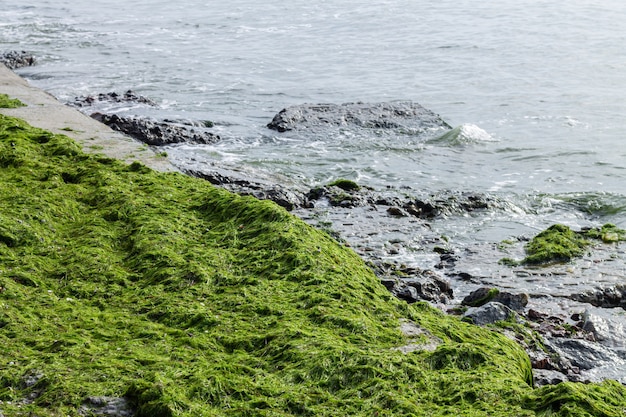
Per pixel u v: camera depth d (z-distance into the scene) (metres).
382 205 13.98
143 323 7.06
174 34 32.81
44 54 27.08
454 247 12.41
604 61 27.12
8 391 5.79
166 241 8.86
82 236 9.14
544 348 8.93
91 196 10.41
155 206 10.01
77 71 24.67
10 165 11.41
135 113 19.61
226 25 35.31
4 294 7.41
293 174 15.70
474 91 23.53
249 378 6.10
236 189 13.84
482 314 9.37
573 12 37.06
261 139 18.05
